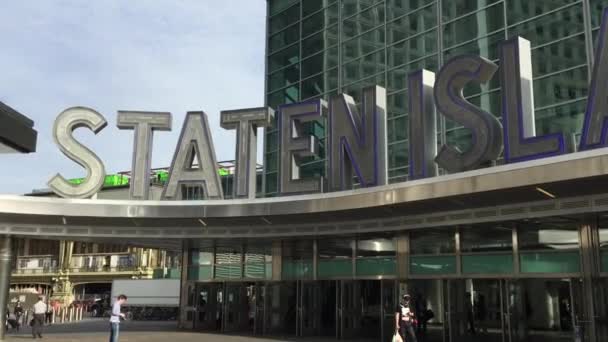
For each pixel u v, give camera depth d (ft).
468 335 67.36
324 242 84.38
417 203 63.26
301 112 79.82
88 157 83.66
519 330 62.95
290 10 115.65
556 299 61.11
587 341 57.52
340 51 102.94
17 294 193.06
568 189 54.24
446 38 86.48
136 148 84.99
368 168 71.10
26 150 23.02
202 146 84.17
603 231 58.59
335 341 76.59
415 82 69.92
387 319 74.49
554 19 74.18
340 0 104.99
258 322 90.48
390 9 95.91
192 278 100.53
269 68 117.70
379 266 76.74
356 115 74.74
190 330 97.91
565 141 56.39
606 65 55.16
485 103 79.20
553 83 73.05
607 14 55.98
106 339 79.77
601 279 57.88
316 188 76.07
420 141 67.97
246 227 84.64
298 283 86.43
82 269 254.68
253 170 82.17
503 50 62.64
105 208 80.23
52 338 82.02
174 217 79.66
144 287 183.73
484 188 55.21
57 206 79.30
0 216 79.77
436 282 71.10
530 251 62.95
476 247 67.62
